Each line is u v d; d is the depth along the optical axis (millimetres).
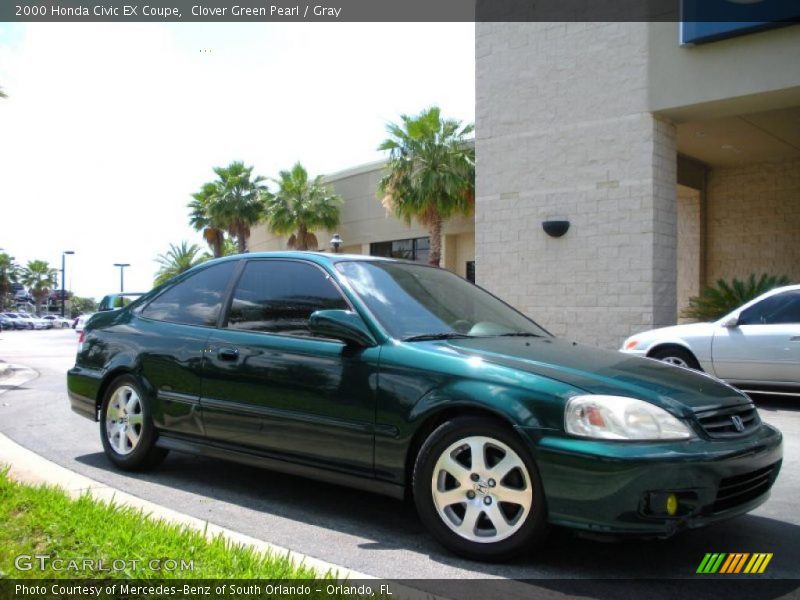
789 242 18891
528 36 16141
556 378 3684
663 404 3551
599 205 15070
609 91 14961
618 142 14844
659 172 14594
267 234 42156
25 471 5266
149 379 5438
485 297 5414
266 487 5305
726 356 9586
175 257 63906
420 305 4703
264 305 4973
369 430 4109
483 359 3930
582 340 15266
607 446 3387
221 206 38375
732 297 14305
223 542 3578
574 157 15438
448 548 3805
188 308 5492
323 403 4328
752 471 3643
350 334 4254
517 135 16281
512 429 3627
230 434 4855
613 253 14867
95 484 5023
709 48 13719
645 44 14492
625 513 3344
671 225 14977
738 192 19766
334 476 4316
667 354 10195
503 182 16484
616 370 3900
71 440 7137
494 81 16688
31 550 3389
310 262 4887
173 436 5281
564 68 15602
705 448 3447
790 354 9070
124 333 5773
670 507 3340
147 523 3855
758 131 16375
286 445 4520
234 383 4832
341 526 4383
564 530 3602
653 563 3754
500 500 3678
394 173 24875
